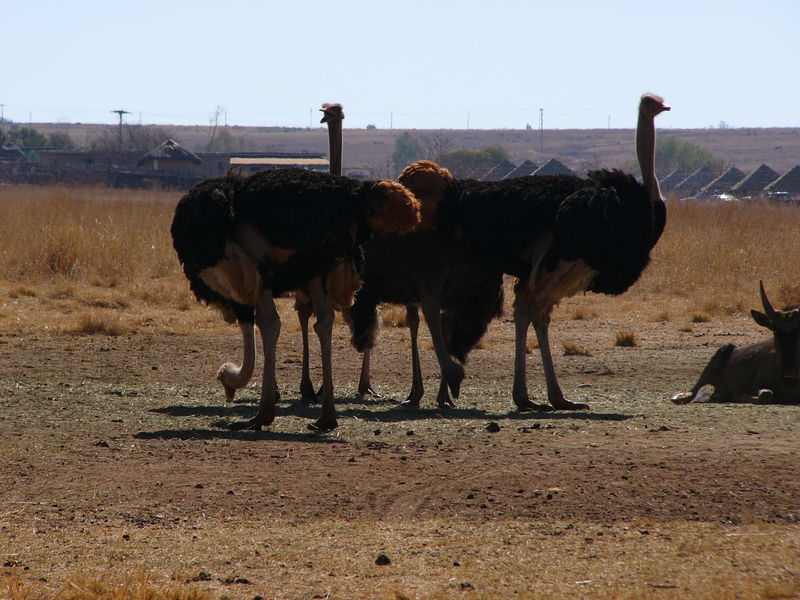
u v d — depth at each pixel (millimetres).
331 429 33281
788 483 25375
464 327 42906
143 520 22922
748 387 41469
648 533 21781
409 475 26641
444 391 40844
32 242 80125
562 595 18219
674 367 50875
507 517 23031
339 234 31797
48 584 18969
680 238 97438
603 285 38875
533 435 32031
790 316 39750
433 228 39812
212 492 25078
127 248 82125
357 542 21375
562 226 37188
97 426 33250
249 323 33062
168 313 65188
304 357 41281
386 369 50156
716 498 24188
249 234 32219
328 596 18328
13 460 28047
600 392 43969
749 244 99000
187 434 32125
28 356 50438
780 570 19359
